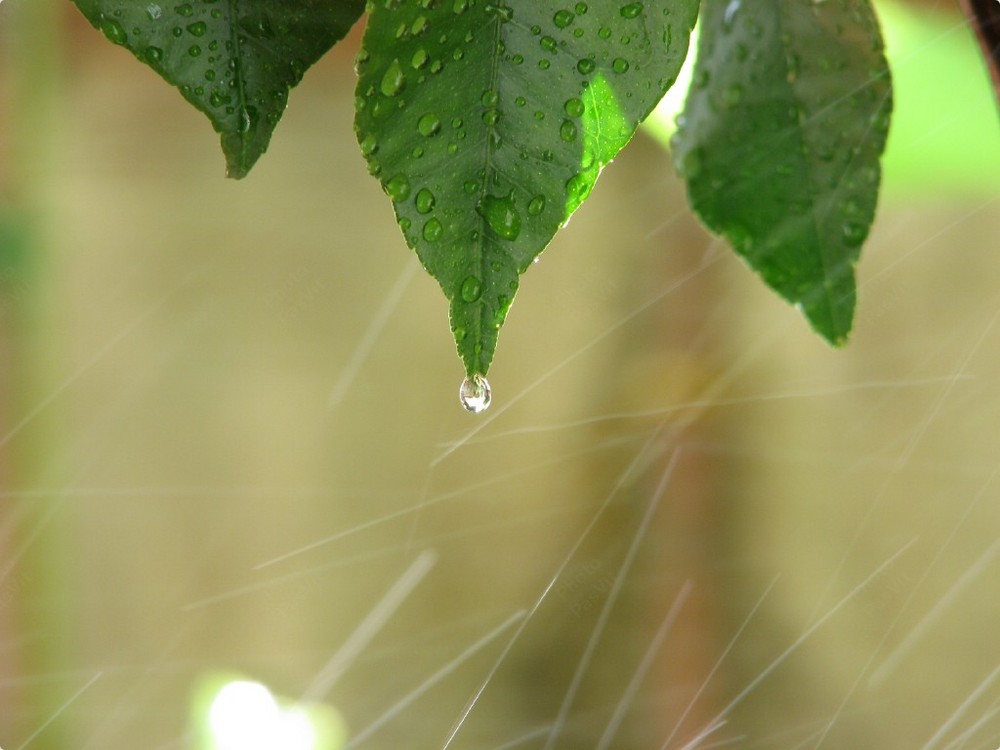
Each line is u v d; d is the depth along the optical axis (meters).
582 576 1.45
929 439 1.39
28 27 1.18
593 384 1.46
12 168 1.23
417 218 0.70
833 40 0.74
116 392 1.45
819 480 1.42
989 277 1.37
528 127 0.70
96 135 1.39
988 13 0.74
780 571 1.40
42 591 1.31
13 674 1.26
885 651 1.36
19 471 1.30
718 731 1.34
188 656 1.44
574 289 1.47
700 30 0.74
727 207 0.74
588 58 0.70
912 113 0.80
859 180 0.74
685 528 1.42
